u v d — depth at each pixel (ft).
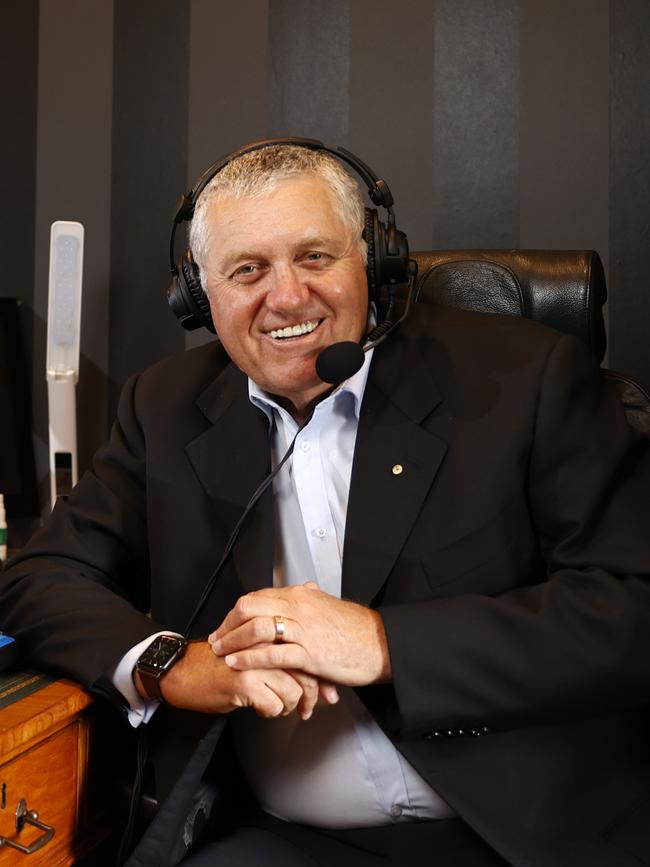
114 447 4.58
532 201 6.38
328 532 4.01
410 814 3.76
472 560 3.70
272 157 3.85
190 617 3.99
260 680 3.30
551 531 3.76
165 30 6.80
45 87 6.96
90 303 6.97
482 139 6.44
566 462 3.75
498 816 3.46
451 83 6.47
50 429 6.37
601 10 6.23
